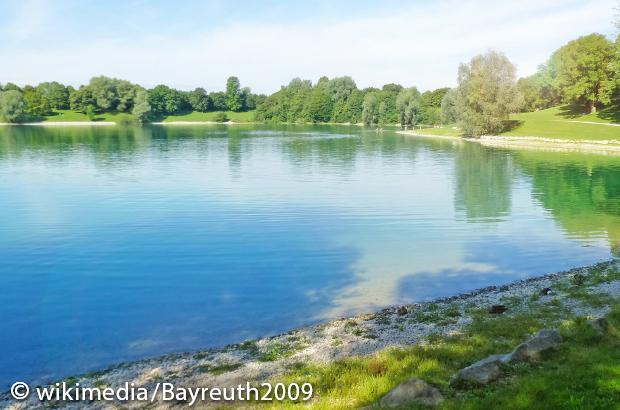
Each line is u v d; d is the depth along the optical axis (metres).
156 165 65.94
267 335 17.56
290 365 14.45
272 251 28.02
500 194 46.03
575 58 121.88
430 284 22.95
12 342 17.20
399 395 10.87
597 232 32.25
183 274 24.30
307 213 37.69
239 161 71.62
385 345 15.53
